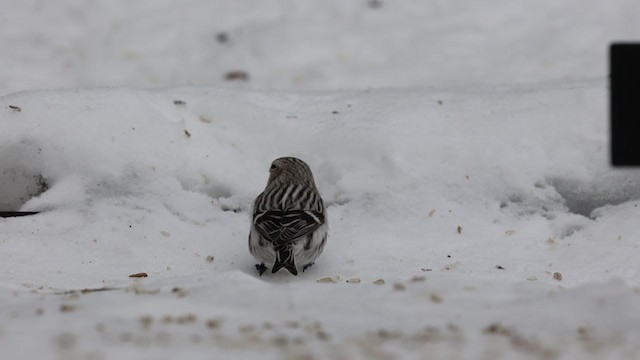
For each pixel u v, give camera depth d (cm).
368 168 1894
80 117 1905
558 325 1175
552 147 1906
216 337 1112
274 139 1984
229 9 3256
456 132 1942
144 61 3000
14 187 1858
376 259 1683
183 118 1992
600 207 1831
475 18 3192
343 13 3238
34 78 2889
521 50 3016
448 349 1075
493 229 1762
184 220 1783
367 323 1189
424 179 1859
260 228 1571
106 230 1720
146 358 1033
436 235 1748
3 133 1858
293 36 3102
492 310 1245
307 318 1208
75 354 1044
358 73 2925
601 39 3052
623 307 1220
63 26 3141
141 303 1255
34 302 1283
